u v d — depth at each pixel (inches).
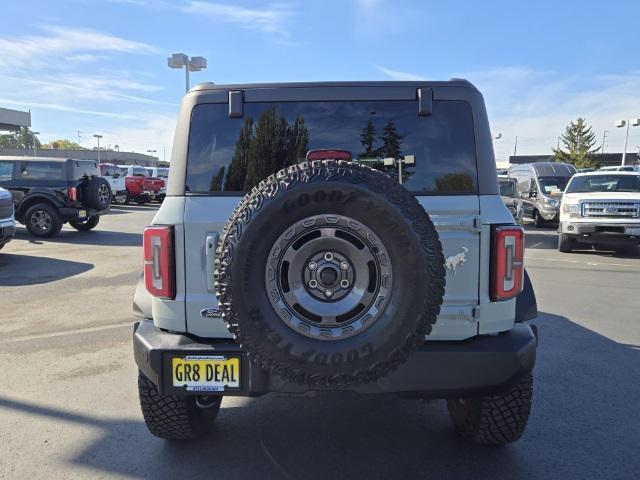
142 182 1095.6
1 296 302.4
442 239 111.4
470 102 118.6
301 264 96.9
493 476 123.8
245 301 96.0
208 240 112.2
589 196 482.9
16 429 145.4
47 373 186.5
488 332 112.1
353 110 121.0
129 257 439.8
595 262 449.1
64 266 397.4
